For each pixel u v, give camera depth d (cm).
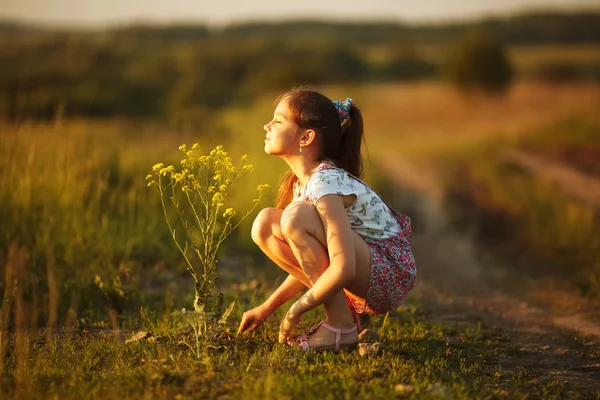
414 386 268
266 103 2392
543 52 9406
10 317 373
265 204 685
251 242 614
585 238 680
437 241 767
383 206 318
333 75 6544
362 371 284
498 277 591
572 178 1225
